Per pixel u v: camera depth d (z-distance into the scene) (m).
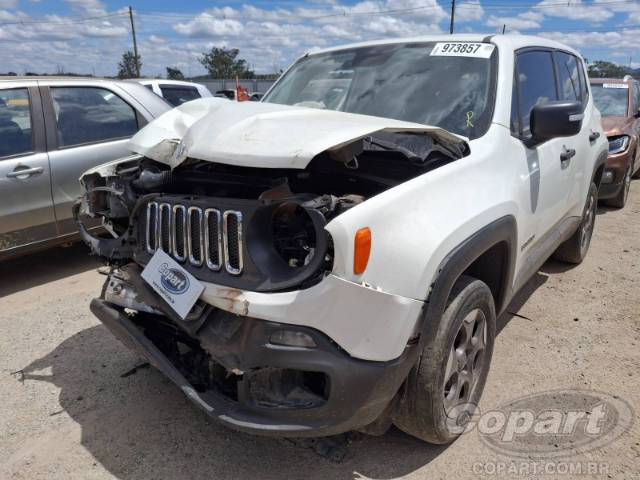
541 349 3.63
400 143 2.40
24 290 4.75
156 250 2.46
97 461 2.59
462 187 2.46
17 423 2.88
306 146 2.09
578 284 4.79
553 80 3.97
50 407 3.01
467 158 2.63
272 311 2.02
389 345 2.07
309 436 2.12
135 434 2.78
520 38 3.66
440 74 3.29
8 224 4.55
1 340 3.80
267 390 2.13
